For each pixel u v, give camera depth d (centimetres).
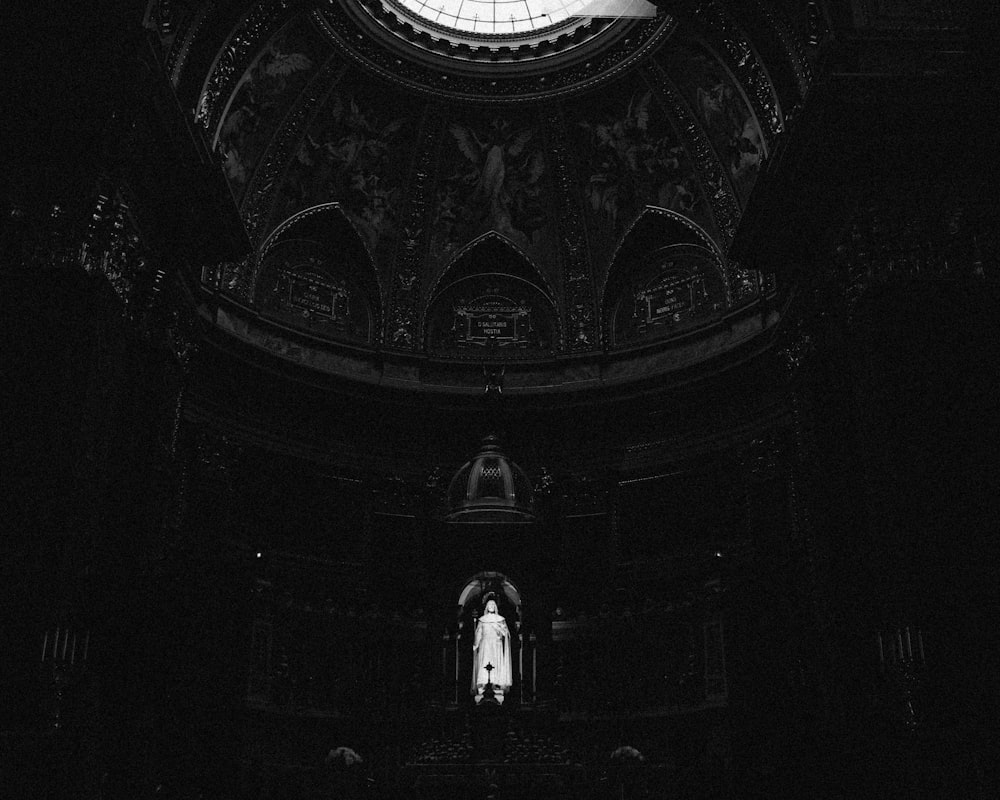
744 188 2259
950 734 1103
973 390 1230
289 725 1991
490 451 2303
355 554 2325
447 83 2373
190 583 1417
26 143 1216
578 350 2533
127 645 1345
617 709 2123
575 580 2325
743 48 1702
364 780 1725
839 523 1422
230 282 2247
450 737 1970
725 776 1394
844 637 1369
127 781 1273
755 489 2114
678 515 2286
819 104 1309
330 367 2411
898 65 1300
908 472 1198
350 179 2462
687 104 2280
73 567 1134
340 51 2233
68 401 1166
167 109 1375
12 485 1136
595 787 1798
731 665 1638
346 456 2380
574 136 2466
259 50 1844
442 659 2158
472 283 2644
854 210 1327
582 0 2281
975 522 1174
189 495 2020
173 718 1330
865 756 1210
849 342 1347
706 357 2270
